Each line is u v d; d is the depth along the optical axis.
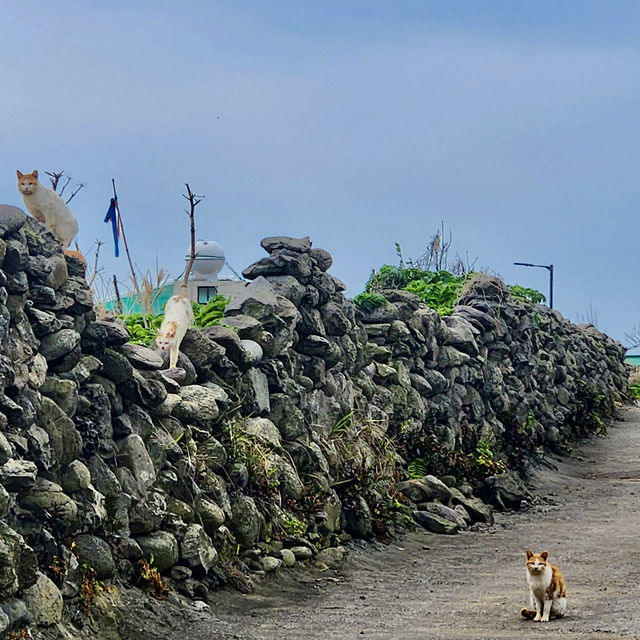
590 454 29.59
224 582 13.13
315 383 17.94
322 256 18.70
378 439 18.95
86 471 11.45
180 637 10.99
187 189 16.30
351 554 15.95
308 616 12.29
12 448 10.27
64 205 12.55
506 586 14.06
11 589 9.58
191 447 13.66
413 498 19.16
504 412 25.50
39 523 10.55
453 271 33.88
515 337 28.72
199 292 22.08
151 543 12.33
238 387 15.49
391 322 21.52
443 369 23.11
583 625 11.34
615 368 43.62
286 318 17.03
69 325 11.95
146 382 12.99
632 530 18.31
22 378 10.88
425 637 11.04
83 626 10.64
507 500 20.98
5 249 10.88
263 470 15.02
